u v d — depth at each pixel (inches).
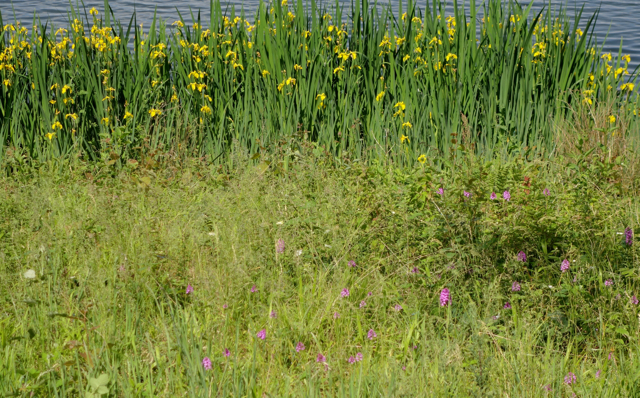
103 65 278.7
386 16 291.3
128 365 122.2
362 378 121.8
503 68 266.8
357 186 205.8
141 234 177.8
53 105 277.4
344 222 181.6
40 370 122.8
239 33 287.7
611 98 264.8
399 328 143.3
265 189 209.3
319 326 142.3
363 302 146.8
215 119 275.0
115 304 146.2
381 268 170.1
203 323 142.4
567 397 118.9
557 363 131.0
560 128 256.4
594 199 184.4
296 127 268.4
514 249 165.5
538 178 217.2
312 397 114.3
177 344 127.3
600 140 247.0
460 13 276.5
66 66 283.7
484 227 169.3
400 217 180.5
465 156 245.4
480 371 119.0
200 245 172.7
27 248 171.0
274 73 277.0
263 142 267.1
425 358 122.9
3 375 118.6
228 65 284.5
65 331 133.3
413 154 263.9
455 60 275.3
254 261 162.7
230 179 236.5
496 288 144.9
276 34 283.1
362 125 274.7
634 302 145.3
